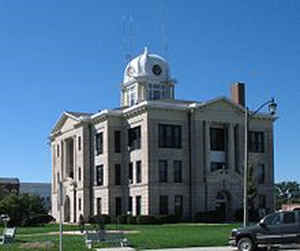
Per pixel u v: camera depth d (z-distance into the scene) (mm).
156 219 69312
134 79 90250
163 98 89125
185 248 33531
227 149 78125
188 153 76062
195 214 73312
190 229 52688
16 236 45125
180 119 76188
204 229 52312
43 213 72438
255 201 78812
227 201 76250
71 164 91312
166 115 75250
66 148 91562
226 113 78375
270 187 81125
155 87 90438
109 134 79125
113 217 72125
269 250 31266
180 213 74375
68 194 87562
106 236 35344
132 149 77188
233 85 83438
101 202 79500
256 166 80188
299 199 143000
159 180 73750
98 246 34438
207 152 76188
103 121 80500
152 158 73500
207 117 77000
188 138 76312
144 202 73312
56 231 54000
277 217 30469
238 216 74062
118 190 78562
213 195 75312
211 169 77125
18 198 67750
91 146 83562
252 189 73812
